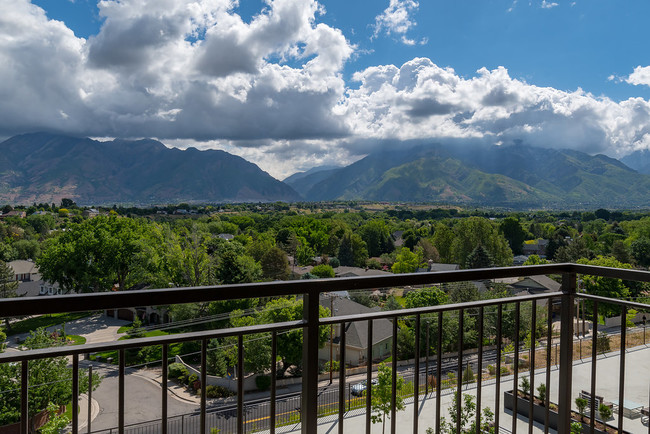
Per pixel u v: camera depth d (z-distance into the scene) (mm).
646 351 11328
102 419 12547
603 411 7082
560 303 2053
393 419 1647
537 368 11008
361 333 17562
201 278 31500
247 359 14695
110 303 1087
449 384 10578
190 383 15055
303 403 1441
